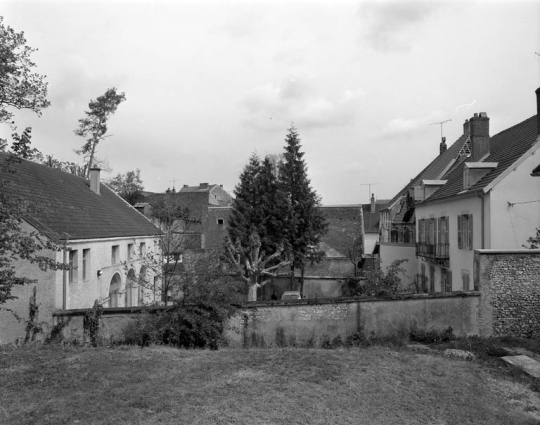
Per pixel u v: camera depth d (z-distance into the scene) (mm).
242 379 8047
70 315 12562
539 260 12484
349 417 6559
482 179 17906
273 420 6293
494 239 16031
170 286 12805
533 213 15930
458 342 11883
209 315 11742
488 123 21734
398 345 11891
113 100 35625
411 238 32312
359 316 12398
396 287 16047
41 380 7746
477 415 6926
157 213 22812
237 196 28656
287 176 27953
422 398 7512
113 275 21766
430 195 24969
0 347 10852
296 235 27031
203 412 6469
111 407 6555
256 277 23562
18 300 14680
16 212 10398
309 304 12312
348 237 34250
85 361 9086
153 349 10438
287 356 9703
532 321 12414
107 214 24219
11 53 11469
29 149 11078
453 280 19750
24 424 5941
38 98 12367
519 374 9281
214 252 16594
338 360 9516
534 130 17688
